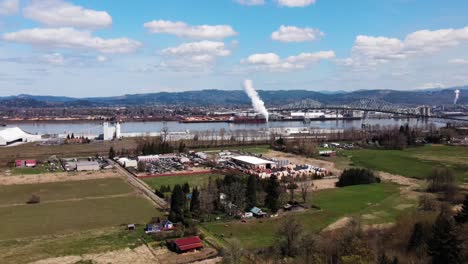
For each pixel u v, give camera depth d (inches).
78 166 7628.0
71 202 5438.0
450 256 2696.9
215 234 4197.8
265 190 5334.6
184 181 6722.4
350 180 6574.8
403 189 6166.3
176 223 4409.5
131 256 3577.8
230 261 3316.9
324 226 4402.1
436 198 5511.8
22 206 5231.3
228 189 5172.2
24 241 3939.5
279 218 4694.9
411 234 3430.1
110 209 5093.5
